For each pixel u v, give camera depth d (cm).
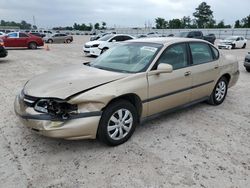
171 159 354
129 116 394
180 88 462
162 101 435
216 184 303
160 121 484
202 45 528
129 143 396
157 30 6931
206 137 423
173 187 296
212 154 369
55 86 356
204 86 523
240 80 890
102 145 388
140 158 354
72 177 311
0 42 1321
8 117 491
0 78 869
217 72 550
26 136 412
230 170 331
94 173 320
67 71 427
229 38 2817
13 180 304
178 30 6425
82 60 1445
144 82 399
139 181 305
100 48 1605
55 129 327
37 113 339
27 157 352
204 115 522
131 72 409
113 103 370
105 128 363
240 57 1769
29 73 980
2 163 337
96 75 392
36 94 346
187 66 477
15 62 1314
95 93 346
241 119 506
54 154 361
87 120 341
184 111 542
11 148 375
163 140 408
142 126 459
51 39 3650
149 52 441
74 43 3641
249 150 384
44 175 314
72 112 335
